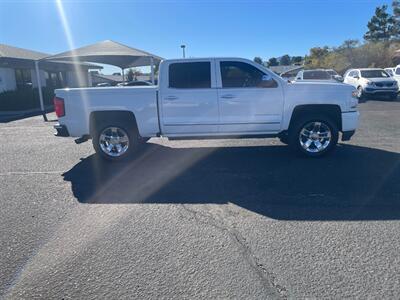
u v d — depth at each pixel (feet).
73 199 15.38
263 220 12.65
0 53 63.52
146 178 18.30
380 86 58.08
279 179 17.42
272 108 20.67
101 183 17.65
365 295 8.38
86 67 91.97
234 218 12.90
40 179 18.58
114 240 11.40
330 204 13.99
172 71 20.66
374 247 10.52
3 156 24.29
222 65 20.62
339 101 20.45
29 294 8.78
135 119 21.08
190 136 21.29
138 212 13.71
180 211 13.71
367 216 12.76
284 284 8.88
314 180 17.10
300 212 13.29
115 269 9.75
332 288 8.67
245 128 21.02
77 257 10.41
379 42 149.48
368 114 41.09
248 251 10.49
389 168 18.85
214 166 20.24
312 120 20.81
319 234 11.44
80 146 27.48
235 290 8.71
